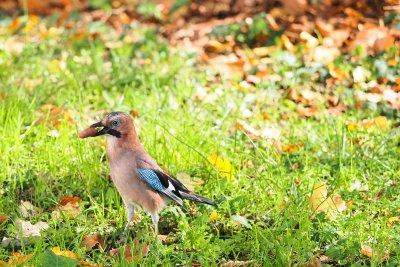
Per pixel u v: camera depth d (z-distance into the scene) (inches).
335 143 492.4
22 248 361.4
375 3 697.6
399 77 580.7
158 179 382.9
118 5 788.0
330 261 366.3
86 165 448.8
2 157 460.8
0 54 645.9
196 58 641.6
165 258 357.7
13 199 422.9
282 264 352.5
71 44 676.7
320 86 582.2
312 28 658.2
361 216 391.9
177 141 472.7
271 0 722.8
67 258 330.0
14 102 525.3
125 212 409.4
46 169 454.6
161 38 701.9
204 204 414.0
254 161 467.2
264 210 413.4
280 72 600.4
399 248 358.3
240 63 623.8
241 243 377.7
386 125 517.0
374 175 450.3
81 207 410.3
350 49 622.2
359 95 555.8
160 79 586.6
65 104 547.8
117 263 345.4
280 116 544.4
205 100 558.6
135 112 529.3
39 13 802.2
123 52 647.8
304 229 377.1
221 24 709.9
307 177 441.7
